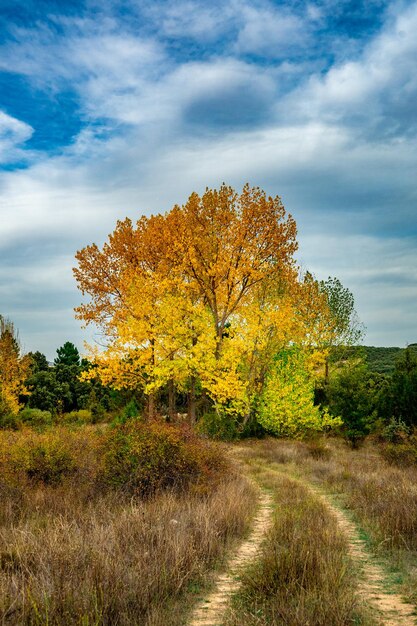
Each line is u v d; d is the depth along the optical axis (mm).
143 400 32938
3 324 43938
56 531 6816
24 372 37250
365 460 20141
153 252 27359
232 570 6621
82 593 4895
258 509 11383
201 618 4945
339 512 11078
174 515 8664
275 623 4383
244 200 25016
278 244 25016
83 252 28141
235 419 28516
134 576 5480
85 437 15406
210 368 24703
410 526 8133
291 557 6062
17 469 11742
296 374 29000
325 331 35156
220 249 25422
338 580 5500
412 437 19188
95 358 25359
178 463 11773
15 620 4422
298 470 18359
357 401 25891
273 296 29016
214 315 26578
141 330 24438
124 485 11391
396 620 4789
